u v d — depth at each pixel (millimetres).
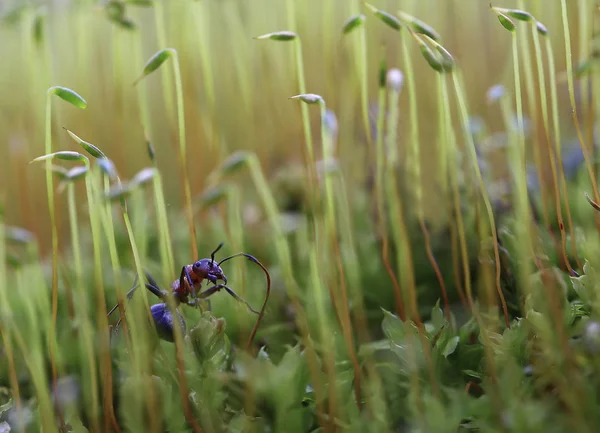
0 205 102
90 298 116
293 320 110
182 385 96
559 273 100
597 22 113
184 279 99
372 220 121
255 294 113
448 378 99
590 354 93
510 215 113
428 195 128
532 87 105
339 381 98
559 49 119
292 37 101
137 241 113
